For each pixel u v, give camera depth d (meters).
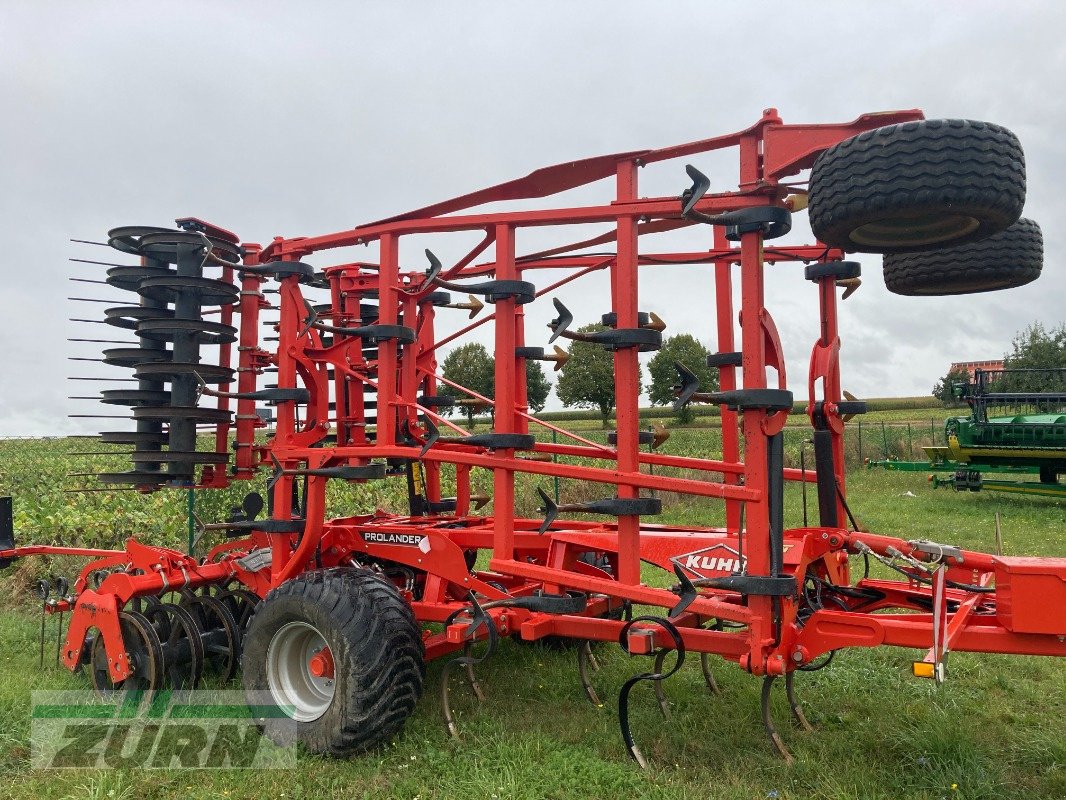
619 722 3.94
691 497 12.77
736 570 3.85
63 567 7.47
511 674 4.86
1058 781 3.40
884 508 12.71
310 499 4.36
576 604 3.72
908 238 3.27
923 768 3.45
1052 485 13.06
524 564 3.78
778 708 4.18
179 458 4.84
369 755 3.67
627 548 3.50
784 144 3.16
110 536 8.51
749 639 3.34
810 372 4.20
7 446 26.17
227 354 5.44
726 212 3.33
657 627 3.61
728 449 4.53
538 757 3.64
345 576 3.91
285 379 4.53
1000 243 4.05
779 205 3.29
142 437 5.01
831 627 3.35
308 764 3.63
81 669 5.00
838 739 3.80
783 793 3.25
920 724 3.96
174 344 4.93
